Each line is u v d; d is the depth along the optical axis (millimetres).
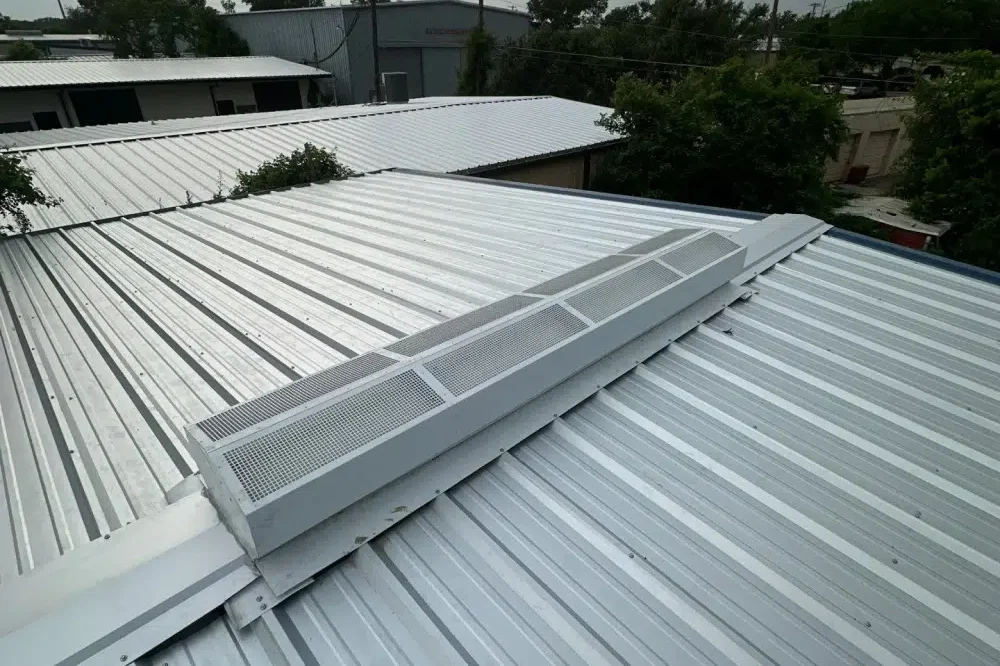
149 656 1782
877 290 4559
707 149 15812
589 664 1854
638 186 16219
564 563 2213
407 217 6828
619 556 2250
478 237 5930
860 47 39562
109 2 41875
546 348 2955
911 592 2164
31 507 2570
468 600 2043
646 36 37531
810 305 4332
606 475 2654
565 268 4930
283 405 2324
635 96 15727
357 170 10320
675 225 6008
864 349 3795
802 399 3287
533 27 43469
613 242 5578
